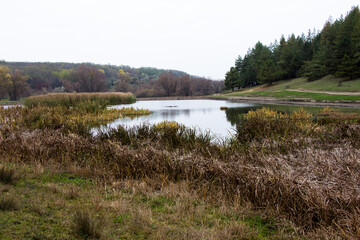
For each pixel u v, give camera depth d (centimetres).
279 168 454
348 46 4875
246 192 399
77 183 463
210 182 455
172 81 8856
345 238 286
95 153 622
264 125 877
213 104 3725
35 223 274
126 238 262
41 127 1081
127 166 531
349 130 764
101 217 301
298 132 802
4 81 7156
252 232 299
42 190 394
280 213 350
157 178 485
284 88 5534
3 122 1104
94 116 1750
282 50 7194
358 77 4766
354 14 5791
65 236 251
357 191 354
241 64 9500
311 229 321
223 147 651
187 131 887
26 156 609
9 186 386
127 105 3675
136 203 375
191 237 270
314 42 7125
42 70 12975
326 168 448
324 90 4022
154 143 709
